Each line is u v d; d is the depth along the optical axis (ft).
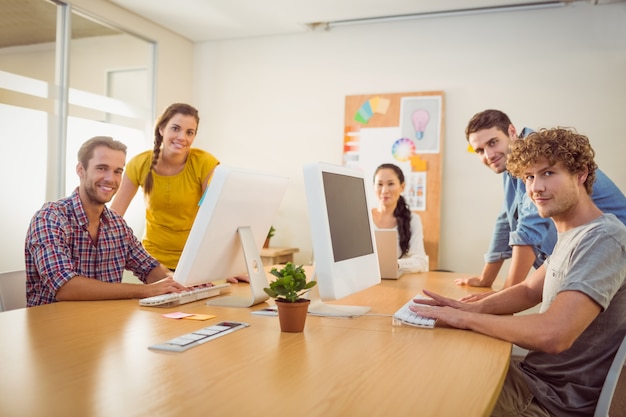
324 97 16.17
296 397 3.19
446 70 14.90
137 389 3.25
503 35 14.40
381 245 9.04
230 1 14.19
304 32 16.39
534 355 5.33
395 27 15.38
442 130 14.79
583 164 4.96
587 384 4.86
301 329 4.94
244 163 17.12
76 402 3.01
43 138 12.83
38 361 3.80
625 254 4.69
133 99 15.48
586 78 13.76
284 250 15.16
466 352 4.33
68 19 13.26
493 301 5.88
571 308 4.50
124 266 7.42
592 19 13.69
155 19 15.66
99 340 4.43
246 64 17.11
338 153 16.01
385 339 4.73
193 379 3.47
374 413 2.97
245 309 5.98
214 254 6.04
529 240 7.74
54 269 6.25
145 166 9.29
